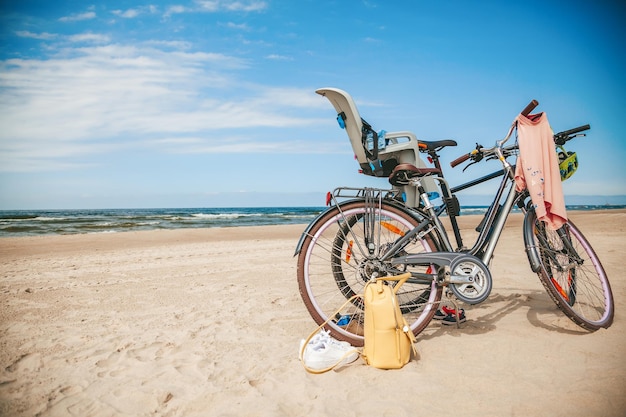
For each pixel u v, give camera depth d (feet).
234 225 78.84
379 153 9.95
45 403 7.07
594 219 43.39
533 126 9.45
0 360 9.02
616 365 7.49
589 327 9.23
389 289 8.03
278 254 27.02
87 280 18.35
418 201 10.04
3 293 15.75
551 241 9.96
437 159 10.53
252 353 9.23
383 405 6.57
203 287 16.57
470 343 8.93
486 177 10.28
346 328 9.39
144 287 16.71
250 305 13.56
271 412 6.54
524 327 9.86
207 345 9.82
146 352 9.45
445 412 6.27
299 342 9.91
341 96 9.66
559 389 6.74
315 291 14.87
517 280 15.51
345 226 9.67
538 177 9.18
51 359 9.05
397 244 9.13
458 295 8.90
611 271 15.58
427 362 8.07
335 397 6.95
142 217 124.77
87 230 66.64
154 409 6.83
